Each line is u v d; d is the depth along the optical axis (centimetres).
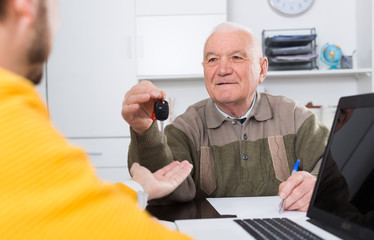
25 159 28
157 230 34
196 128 147
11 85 30
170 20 290
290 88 316
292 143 144
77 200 29
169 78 294
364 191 63
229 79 144
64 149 30
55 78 288
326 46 304
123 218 31
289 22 316
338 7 315
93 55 288
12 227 27
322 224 77
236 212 103
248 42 146
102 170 288
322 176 81
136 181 87
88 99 288
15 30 32
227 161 142
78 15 288
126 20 289
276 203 114
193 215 101
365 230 61
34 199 28
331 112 276
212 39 148
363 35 301
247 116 149
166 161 120
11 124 29
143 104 112
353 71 287
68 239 28
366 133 67
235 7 316
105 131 288
